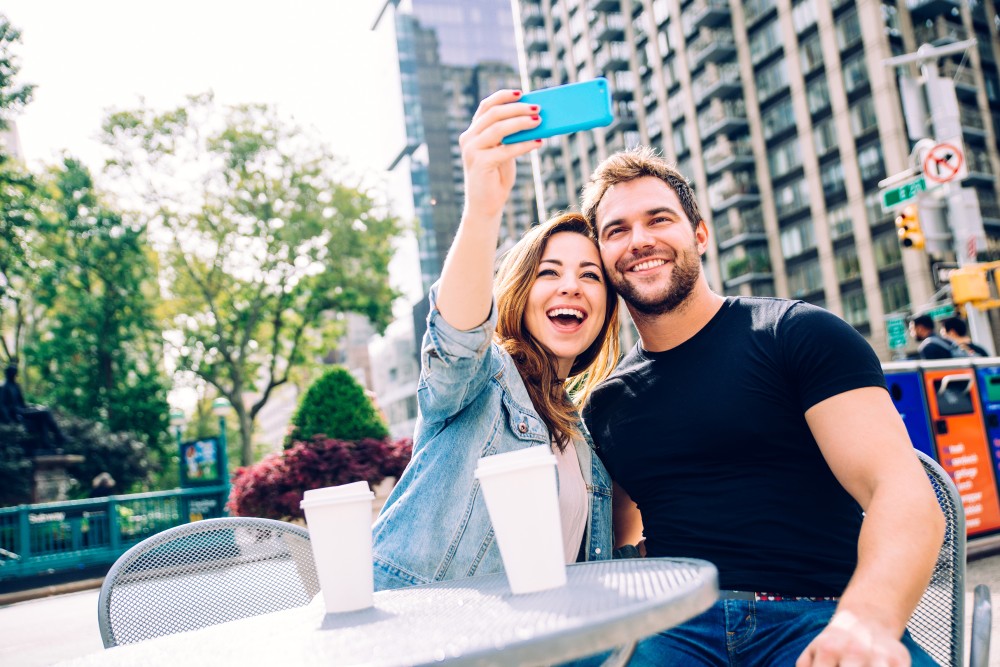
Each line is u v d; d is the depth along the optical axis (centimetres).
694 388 188
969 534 584
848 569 174
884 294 3581
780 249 4191
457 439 179
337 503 130
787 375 178
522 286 207
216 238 2725
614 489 216
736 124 4369
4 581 1246
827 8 3834
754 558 174
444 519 173
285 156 2762
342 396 941
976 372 611
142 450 2392
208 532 203
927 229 1137
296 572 208
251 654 105
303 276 2864
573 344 208
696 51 4678
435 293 162
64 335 2672
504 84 7850
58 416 2362
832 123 3847
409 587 149
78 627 768
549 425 196
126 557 193
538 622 89
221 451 1583
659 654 169
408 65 7644
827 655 119
